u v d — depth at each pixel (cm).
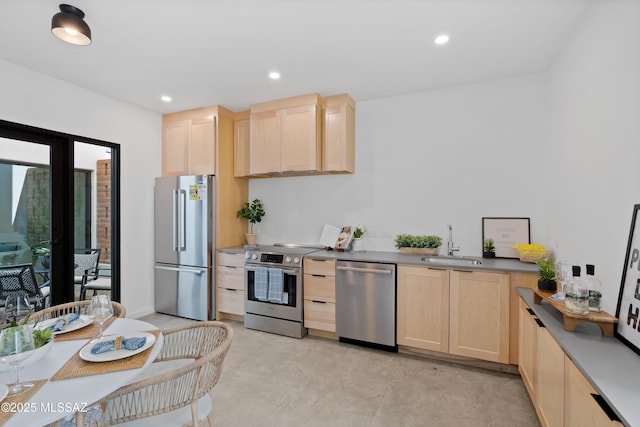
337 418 194
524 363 211
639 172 133
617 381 103
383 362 265
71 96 304
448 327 259
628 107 142
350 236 341
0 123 256
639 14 135
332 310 304
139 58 256
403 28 215
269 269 327
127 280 355
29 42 231
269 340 312
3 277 266
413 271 271
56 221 298
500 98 297
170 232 374
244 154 387
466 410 201
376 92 329
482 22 207
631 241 136
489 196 301
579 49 202
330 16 202
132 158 362
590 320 144
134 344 133
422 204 328
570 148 216
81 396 100
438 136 321
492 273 244
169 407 124
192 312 364
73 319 166
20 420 89
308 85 312
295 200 390
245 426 186
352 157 352
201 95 338
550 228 265
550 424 154
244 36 224
